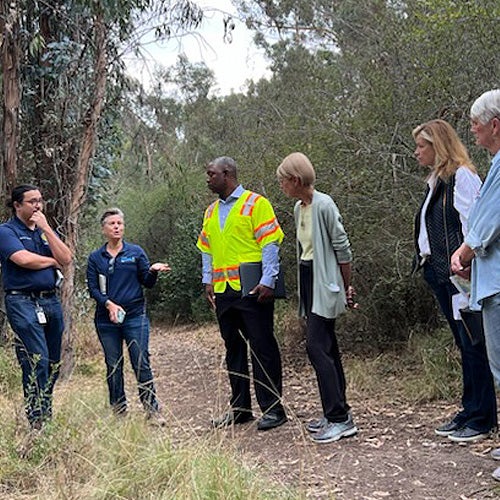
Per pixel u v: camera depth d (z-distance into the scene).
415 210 6.59
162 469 3.73
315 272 4.71
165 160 9.16
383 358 7.32
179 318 16.17
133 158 9.98
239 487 3.49
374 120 7.02
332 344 4.85
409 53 6.86
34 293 4.80
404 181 6.68
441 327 7.25
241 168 9.15
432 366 6.12
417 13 6.72
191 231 15.47
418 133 4.36
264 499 3.47
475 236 3.47
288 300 9.34
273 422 5.15
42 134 8.45
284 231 8.29
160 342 13.18
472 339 4.18
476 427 4.38
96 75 7.98
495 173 3.43
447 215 4.21
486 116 3.57
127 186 17.27
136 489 3.61
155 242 17.92
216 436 4.45
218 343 11.72
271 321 5.22
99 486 3.60
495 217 3.40
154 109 8.49
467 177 4.13
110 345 5.52
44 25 8.30
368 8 8.31
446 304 4.43
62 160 8.41
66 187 8.40
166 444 4.03
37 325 4.75
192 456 3.75
